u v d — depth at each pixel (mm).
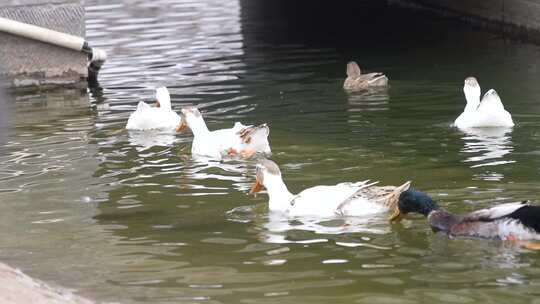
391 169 14680
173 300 9688
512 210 10953
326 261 10688
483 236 11125
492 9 30578
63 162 16141
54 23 25188
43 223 12711
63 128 19156
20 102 22531
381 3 39469
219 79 24453
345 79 23547
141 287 10141
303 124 18484
